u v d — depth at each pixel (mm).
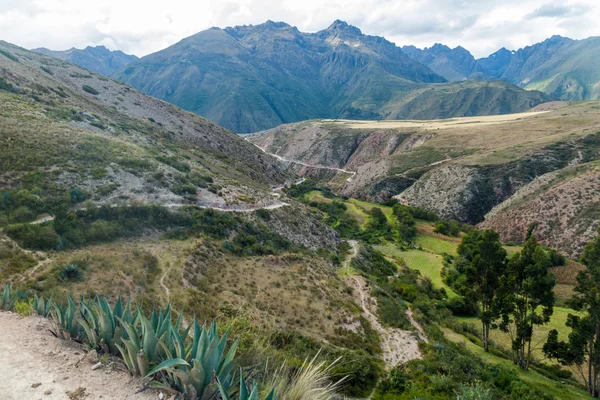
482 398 12406
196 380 4176
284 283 33000
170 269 27469
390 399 17984
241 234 40906
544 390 23031
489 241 28562
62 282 20469
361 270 47656
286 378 5090
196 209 40500
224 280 29734
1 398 4176
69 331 6027
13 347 5543
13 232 24906
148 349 4707
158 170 44781
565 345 25375
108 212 32375
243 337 7934
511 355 30766
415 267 57250
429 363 24188
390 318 32719
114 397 4238
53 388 4418
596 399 23391
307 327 26172
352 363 19312
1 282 19141
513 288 27047
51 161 36344
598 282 22453
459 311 42000
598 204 68000
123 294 21109
